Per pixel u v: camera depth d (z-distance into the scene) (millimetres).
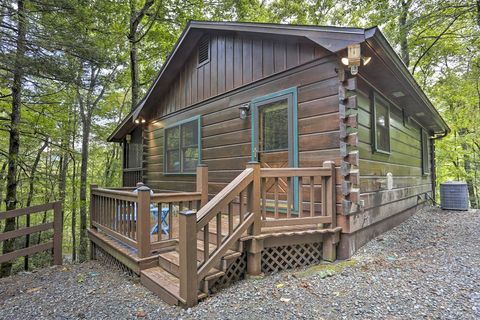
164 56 11883
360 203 3521
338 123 3520
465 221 5875
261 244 3084
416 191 7156
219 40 5613
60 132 7863
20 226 8586
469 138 11172
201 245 3264
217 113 5578
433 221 5922
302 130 3959
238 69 5117
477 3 7605
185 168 6461
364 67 3713
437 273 3012
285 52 4262
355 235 3770
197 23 5496
